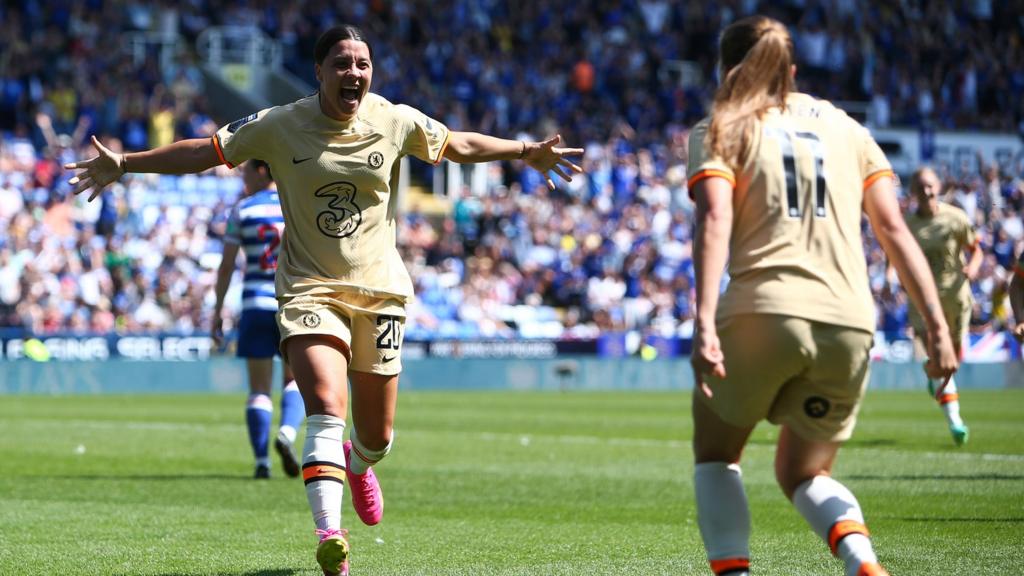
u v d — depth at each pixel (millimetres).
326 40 16672
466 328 91688
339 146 16906
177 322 82938
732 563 13539
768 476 30516
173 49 111812
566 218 102812
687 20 131375
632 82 123625
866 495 26750
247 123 17094
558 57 123500
